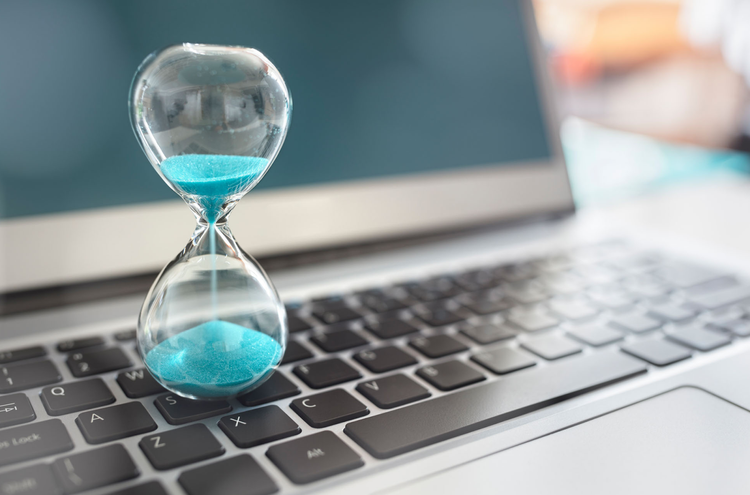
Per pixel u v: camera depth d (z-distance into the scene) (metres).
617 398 0.27
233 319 0.26
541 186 0.46
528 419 0.26
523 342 0.31
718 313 0.34
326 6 0.40
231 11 0.38
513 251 0.41
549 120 0.47
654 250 0.42
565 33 0.67
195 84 0.25
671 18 0.71
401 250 0.41
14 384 0.27
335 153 0.40
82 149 0.34
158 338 0.26
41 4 0.34
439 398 0.27
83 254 0.34
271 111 0.26
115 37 0.36
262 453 0.24
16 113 0.33
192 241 0.28
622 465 0.24
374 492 0.23
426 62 0.43
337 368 0.28
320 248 0.38
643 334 0.32
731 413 0.27
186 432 0.25
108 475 0.23
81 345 0.29
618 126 0.71
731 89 0.74
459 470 0.24
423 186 0.41
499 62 0.46
